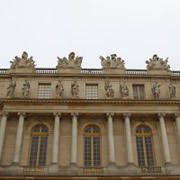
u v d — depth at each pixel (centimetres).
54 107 3675
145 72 4225
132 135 3666
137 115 3744
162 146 3544
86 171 3350
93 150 3569
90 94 3978
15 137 3553
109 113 3650
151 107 3738
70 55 4284
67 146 3512
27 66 4150
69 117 3719
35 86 3966
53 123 3691
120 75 4072
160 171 3347
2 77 4047
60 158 3428
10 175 3153
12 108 3634
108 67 4197
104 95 3941
